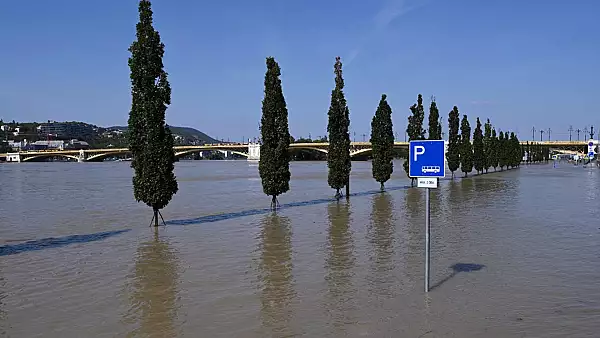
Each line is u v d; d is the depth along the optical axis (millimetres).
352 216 23391
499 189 39594
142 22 20344
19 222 23375
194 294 10344
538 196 32844
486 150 71688
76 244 17031
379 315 8719
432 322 8305
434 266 12445
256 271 12328
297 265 12922
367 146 125688
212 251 15180
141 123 20469
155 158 20484
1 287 11211
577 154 144375
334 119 32156
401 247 15164
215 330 8156
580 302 9375
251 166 130250
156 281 11508
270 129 26688
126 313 9133
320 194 37656
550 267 12219
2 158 182750
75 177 72375
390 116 38281
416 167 9852
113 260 14102
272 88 26891
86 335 8031
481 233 17516
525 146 136375
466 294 9922
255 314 8938
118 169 111438
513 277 11250
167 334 8016
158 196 20547
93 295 10406
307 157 181125
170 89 20891
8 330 8328
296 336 7805
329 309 9125
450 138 54844
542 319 8438
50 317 8984
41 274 12469
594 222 20172
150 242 17094
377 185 47812
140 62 20312
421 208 26375
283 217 23578
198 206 29672
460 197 32562
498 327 8062
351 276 11586
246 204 30688
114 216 25219
